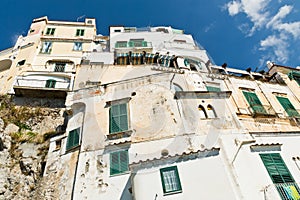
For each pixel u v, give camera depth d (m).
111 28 34.00
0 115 21.05
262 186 12.99
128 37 30.19
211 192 11.37
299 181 13.84
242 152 14.54
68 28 34.53
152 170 12.30
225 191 11.41
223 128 16.02
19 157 17.67
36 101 23.17
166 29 33.94
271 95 22.69
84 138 16.03
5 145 18.02
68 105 18.30
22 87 22.83
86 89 18.86
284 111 21.22
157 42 29.66
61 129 20.27
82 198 13.30
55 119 21.70
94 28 35.47
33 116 21.61
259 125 17.95
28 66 27.38
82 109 18.20
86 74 21.47
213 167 12.26
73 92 18.97
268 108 20.62
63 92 23.42
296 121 19.36
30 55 28.77
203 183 11.68
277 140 16.47
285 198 12.71
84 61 24.47
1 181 15.82
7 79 26.42
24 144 18.81
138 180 12.04
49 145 17.89
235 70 26.22
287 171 14.27
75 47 31.23
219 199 11.14
